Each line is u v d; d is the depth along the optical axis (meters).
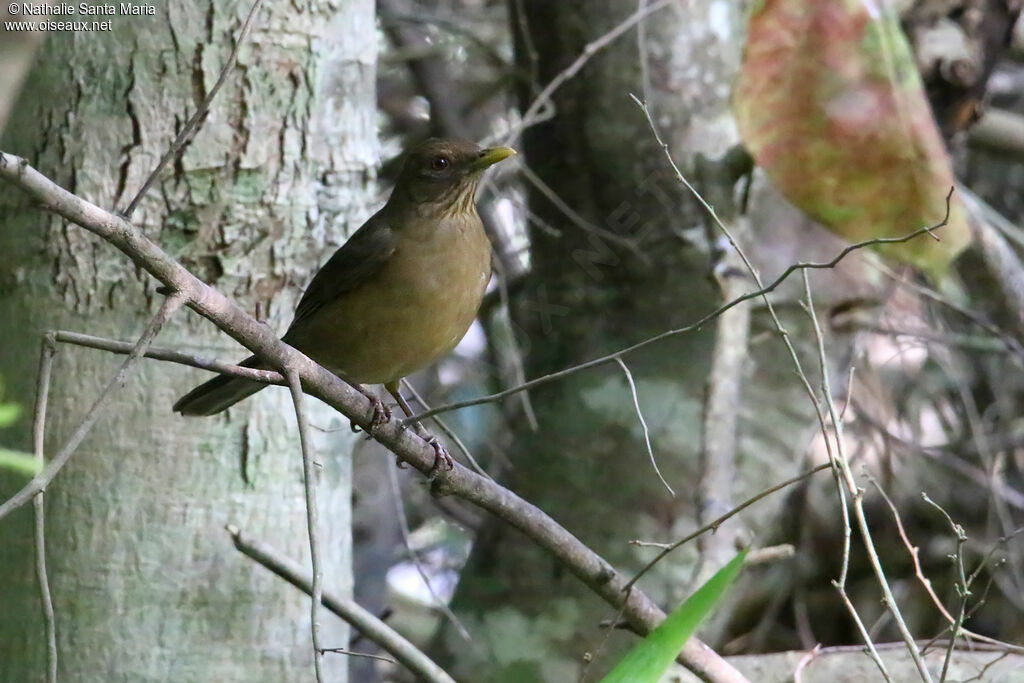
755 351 11.88
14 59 5.69
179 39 8.93
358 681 13.92
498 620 12.24
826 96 10.74
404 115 16.38
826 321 12.17
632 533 11.89
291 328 9.01
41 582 5.62
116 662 8.88
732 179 11.48
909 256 11.02
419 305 8.76
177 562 8.98
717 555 9.34
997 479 13.61
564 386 12.52
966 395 13.34
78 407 8.83
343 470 9.84
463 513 14.96
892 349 14.95
